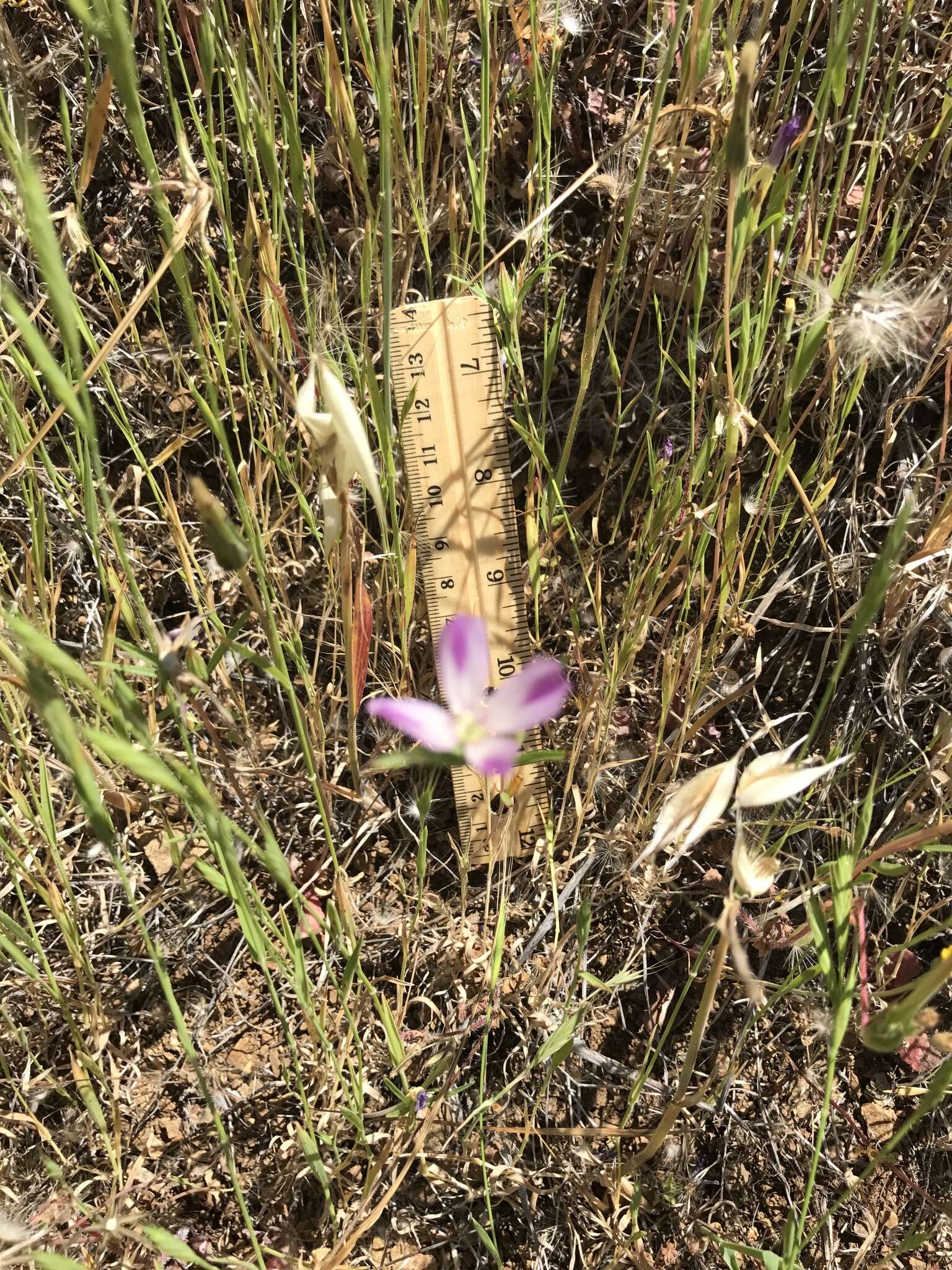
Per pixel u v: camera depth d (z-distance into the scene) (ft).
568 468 0.75
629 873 0.67
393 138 0.59
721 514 0.59
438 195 0.69
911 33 0.68
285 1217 0.63
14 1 0.68
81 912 0.69
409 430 0.67
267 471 0.62
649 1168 0.65
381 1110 0.62
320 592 0.72
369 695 0.72
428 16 0.55
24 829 0.67
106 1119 0.64
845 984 0.40
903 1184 0.66
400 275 0.65
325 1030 0.57
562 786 0.71
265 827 0.41
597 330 0.53
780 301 0.69
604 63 0.73
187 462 0.74
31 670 0.28
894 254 0.54
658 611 0.63
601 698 0.65
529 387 0.74
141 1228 0.41
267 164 0.49
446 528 0.69
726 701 0.64
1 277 0.26
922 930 0.70
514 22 0.62
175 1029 0.68
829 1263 0.64
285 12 0.69
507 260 0.73
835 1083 0.68
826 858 0.70
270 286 0.53
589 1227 0.63
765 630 0.74
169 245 0.37
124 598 0.55
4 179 0.65
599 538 0.74
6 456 0.68
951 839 0.61
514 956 0.68
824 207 0.69
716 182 0.48
